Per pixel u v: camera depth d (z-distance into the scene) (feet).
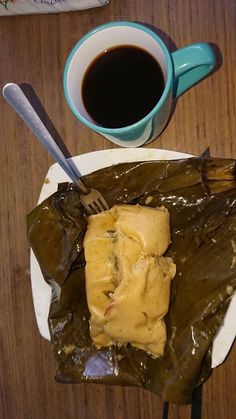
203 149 1.22
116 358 1.20
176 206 1.19
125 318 1.14
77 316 1.22
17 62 1.28
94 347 1.21
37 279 1.24
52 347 1.24
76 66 1.11
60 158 1.16
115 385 1.22
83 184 1.19
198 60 1.06
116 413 1.26
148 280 1.13
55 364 1.27
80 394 1.27
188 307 1.17
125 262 1.13
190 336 1.15
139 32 1.09
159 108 1.05
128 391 1.25
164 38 1.23
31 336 1.28
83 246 1.19
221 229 1.17
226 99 1.21
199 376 1.16
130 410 1.25
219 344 1.16
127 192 1.21
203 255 1.18
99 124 1.14
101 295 1.16
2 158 1.29
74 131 1.26
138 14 1.24
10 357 1.29
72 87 1.10
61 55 1.27
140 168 1.18
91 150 1.26
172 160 1.17
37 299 1.25
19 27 1.28
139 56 1.12
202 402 1.21
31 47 1.28
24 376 1.29
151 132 1.16
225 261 1.16
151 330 1.15
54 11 1.25
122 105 1.14
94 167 1.22
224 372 1.20
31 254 1.24
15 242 1.29
